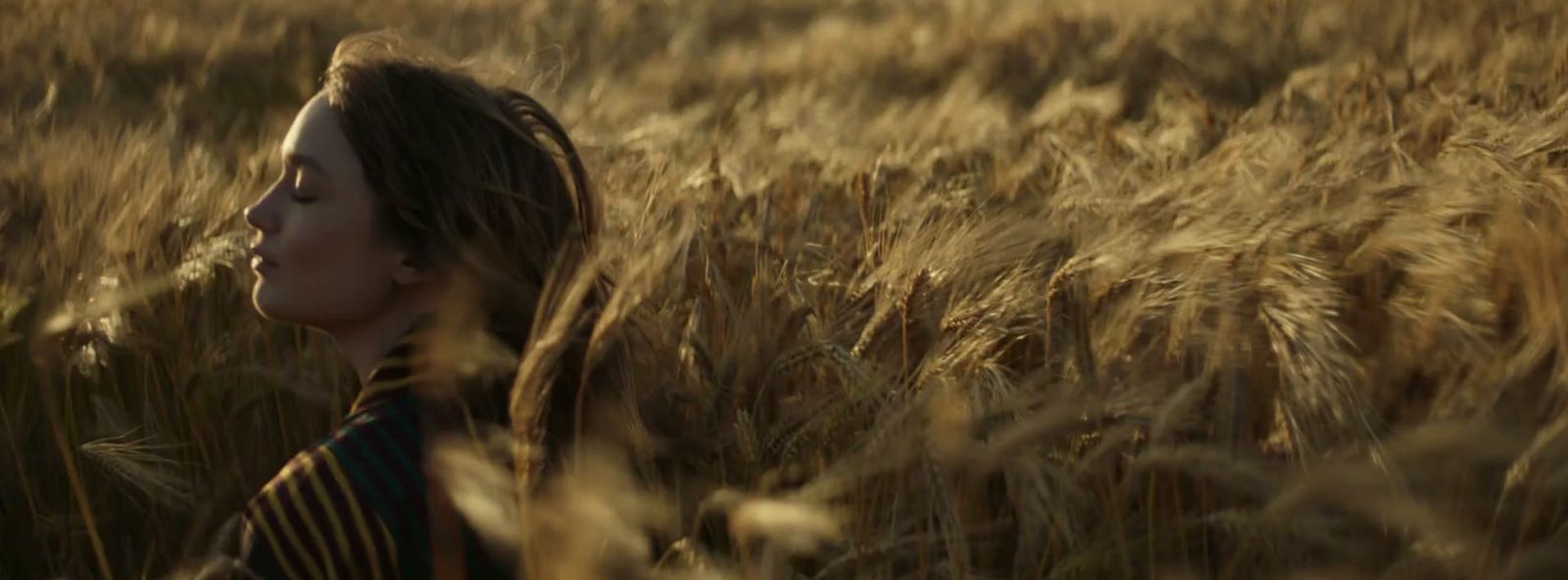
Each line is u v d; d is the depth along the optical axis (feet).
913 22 53.62
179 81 36.65
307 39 42.32
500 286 8.02
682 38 50.85
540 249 8.10
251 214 8.11
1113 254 9.63
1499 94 17.93
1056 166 14.75
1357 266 10.41
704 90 38.70
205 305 11.33
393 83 7.98
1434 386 9.79
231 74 37.88
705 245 10.35
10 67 34.55
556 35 50.42
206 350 11.04
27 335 11.03
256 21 47.65
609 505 7.67
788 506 7.96
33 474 10.63
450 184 7.95
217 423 10.84
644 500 8.17
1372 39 34.30
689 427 9.23
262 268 8.12
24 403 10.91
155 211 12.00
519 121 8.15
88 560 10.32
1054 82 35.09
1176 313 9.74
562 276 7.89
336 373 10.68
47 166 12.72
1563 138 11.79
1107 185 12.09
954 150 16.42
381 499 7.70
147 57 38.29
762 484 8.82
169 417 10.89
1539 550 8.78
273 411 10.98
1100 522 9.41
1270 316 9.34
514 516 7.65
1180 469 9.08
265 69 38.73
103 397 10.93
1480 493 9.28
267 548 7.68
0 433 10.66
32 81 33.37
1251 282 9.61
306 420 10.89
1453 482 9.16
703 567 7.97
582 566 7.55
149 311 11.12
